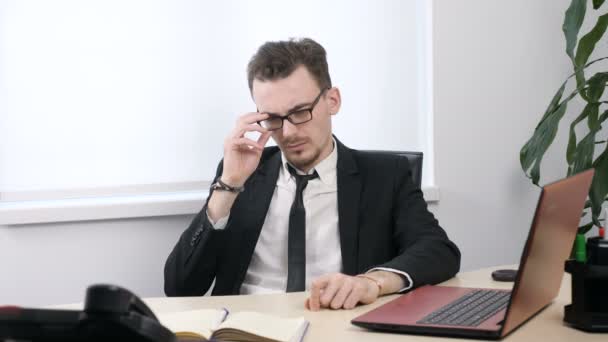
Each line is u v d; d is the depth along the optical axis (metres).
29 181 2.45
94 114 2.50
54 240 2.45
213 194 1.99
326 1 2.73
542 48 3.06
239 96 2.63
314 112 2.02
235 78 2.62
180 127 2.58
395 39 2.84
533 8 3.03
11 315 0.86
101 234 2.50
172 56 2.56
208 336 1.27
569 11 2.65
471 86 2.94
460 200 2.95
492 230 3.02
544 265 1.32
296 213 2.02
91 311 0.86
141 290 2.55
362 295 1.54
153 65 2.54
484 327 1.25
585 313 1.29
